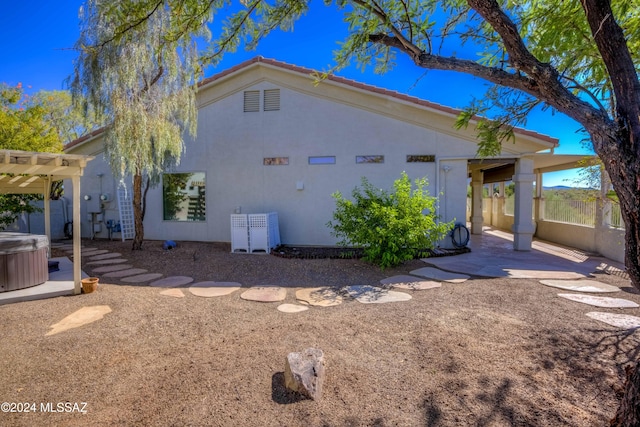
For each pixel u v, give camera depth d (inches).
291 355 123.8
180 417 103.0
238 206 444.8
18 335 165.2
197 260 345.7
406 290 245.4
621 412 86.0
